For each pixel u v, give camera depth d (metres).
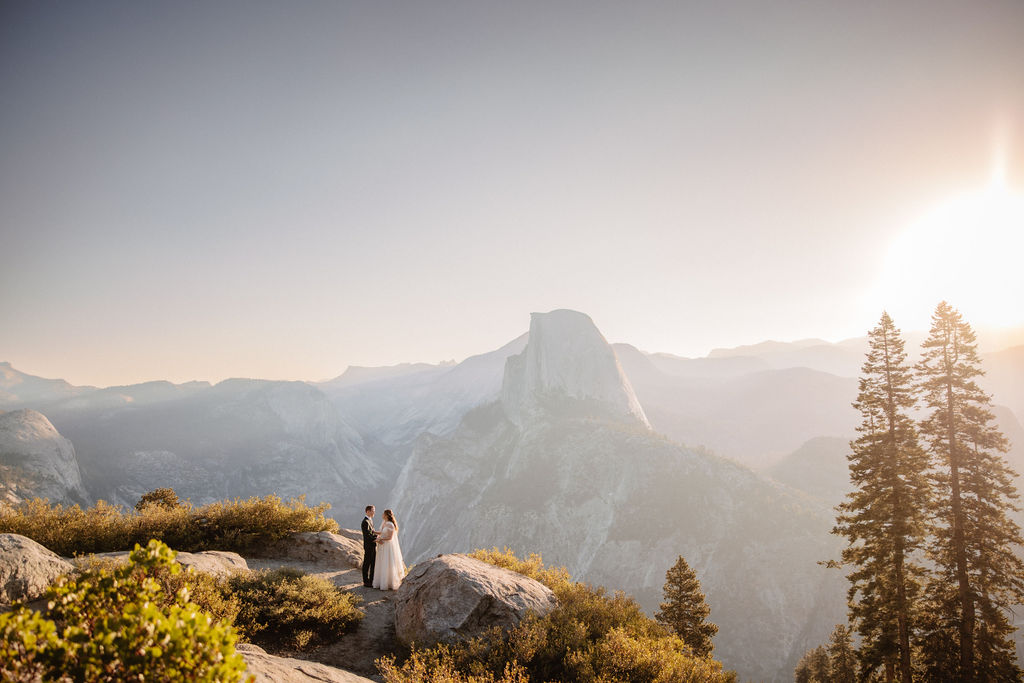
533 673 8.44
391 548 13.88
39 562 7.54
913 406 23.91
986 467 22.30
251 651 6.79
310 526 16.84
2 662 2.93
